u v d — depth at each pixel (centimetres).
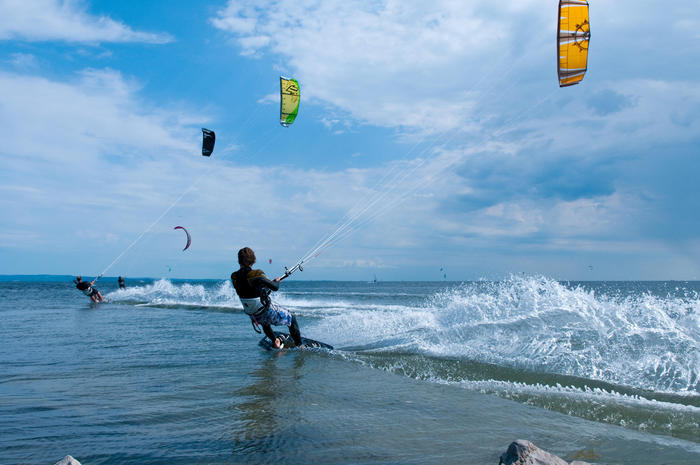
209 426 340
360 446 295
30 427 338
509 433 325
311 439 309
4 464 265
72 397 432
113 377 528
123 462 268
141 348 763
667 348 571
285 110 1126
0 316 1454
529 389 471
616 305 702
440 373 548
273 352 719
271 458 273
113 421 353
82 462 269
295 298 2869
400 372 557
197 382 500
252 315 745
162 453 283
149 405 402
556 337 659
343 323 1032
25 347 779
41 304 2158
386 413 377
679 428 355
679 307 676
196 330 1034
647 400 430
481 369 567
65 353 714
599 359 567
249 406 398
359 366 599
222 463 266
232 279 754
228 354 700
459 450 286
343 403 410
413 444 298
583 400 429
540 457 212
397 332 838
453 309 884
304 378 523
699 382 480
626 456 282
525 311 768
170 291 2709
